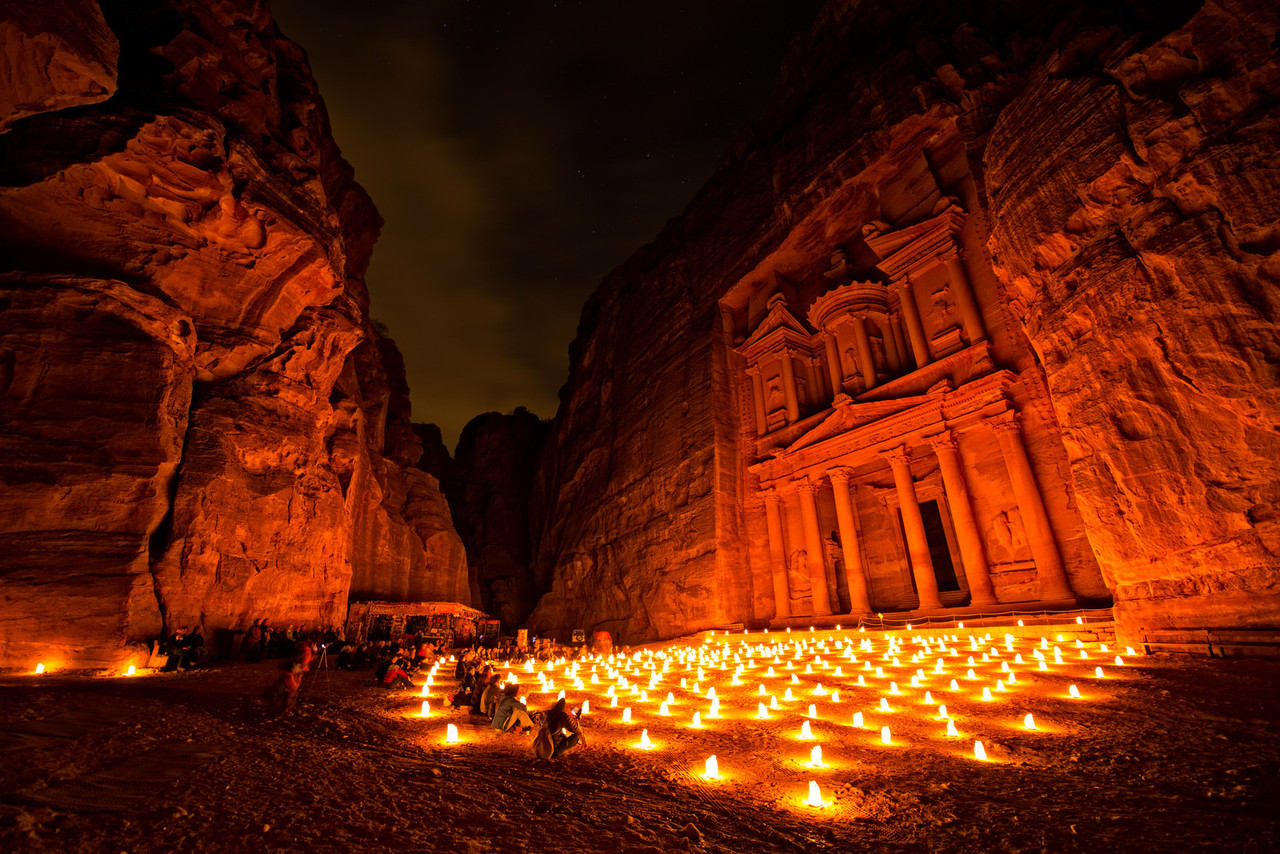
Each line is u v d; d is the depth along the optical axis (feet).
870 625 86.22
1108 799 19.48
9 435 44.60
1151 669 39.52
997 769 23.26
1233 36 40.81
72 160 49.93
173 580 51.47
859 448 95.91
